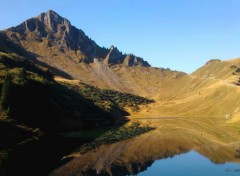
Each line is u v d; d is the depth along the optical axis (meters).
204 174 82.06
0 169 83.56
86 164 97.50
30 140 130.12
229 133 160.25
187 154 111.88
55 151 115.88
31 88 169.62
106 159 106.19
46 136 147.25
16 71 180.25
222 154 107.25
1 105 141.25
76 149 124.50
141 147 130.88
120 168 93.38
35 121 154.38
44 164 93.69
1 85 154.00
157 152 119.12
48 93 191.62
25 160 97.06
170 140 147.62
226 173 81.62
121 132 186.12
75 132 181.25
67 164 96.06
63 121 186.38
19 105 149.75
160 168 92.50
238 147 118.31
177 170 88.69
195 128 195.75
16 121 138.25
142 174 86.25
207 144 130.00
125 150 124.00
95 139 154.25
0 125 126.31
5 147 113.75
